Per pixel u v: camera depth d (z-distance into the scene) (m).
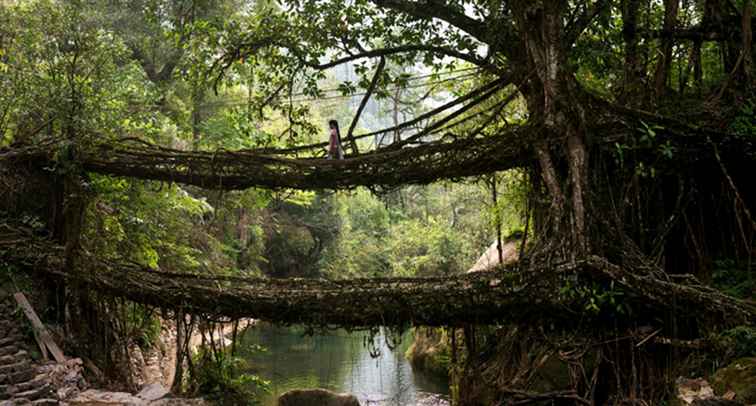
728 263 10.34
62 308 14.08
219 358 12.77
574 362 9.68
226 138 21.44
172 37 15.95
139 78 19.81
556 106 10.37
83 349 13.62
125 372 13.74
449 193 36.06
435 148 11.88
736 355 8.00
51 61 14.35
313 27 14.51
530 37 10.70
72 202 13.70
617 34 12.57
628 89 11.46
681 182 10.52
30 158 14.73
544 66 10.50
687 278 9.52
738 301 8.88
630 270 9.48
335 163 12.70
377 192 12.80
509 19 12.32
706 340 8.60
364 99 14.79
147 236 17.95
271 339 25.89
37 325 12.89
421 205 46.88
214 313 12.02
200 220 26.08
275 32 14.83
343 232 41.16
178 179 13.99
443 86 18.25
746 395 6.79
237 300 11.64
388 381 18.52
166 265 20.30
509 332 10.63
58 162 13.90
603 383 10.41
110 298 13.41
